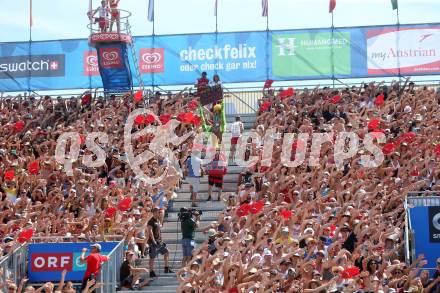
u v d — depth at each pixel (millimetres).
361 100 56125
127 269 37125
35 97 61500
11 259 35625
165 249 38969
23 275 36344
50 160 47281
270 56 64062
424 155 46688
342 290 33188
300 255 34906
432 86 61562
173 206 45594
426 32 63375
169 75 64125
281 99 56312
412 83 57938
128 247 38469
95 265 34031
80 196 42656
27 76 65188
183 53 64312
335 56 63781
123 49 62438
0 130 53562
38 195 43594
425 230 37875
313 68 63781
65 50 65062
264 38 64125
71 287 33531
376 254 35875
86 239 38062
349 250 37406
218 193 45781
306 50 63906
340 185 42375
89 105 57750
